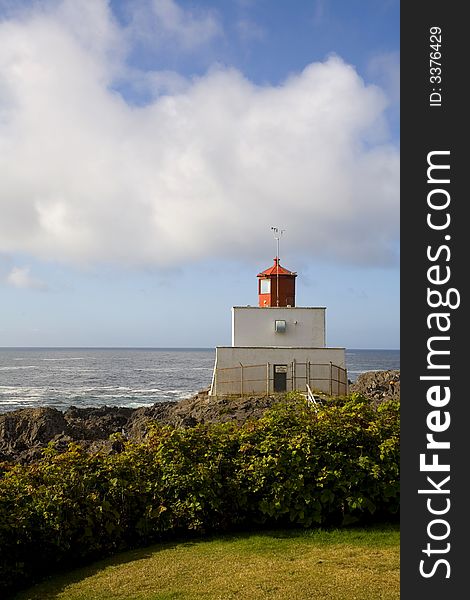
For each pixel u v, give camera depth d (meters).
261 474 11.29
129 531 11.02
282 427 12.25
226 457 11.77
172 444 11.67
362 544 10.43
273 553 10.16
